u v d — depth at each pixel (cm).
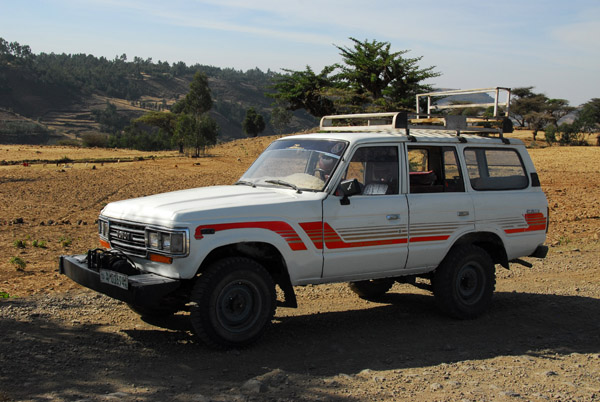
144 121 10988
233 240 530
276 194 589
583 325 680
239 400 416
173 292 559
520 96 9919
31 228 1432
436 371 504
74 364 482
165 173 3800
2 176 3141
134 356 515
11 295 733
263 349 553
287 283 574
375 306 748
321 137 649
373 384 464
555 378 496
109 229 596
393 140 641
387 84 2370
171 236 512
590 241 1301
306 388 446
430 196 655
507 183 727
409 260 641
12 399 398
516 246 724
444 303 672
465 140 692
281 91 2500
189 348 546
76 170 3791
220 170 4203
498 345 595
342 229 593
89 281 556
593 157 5106
